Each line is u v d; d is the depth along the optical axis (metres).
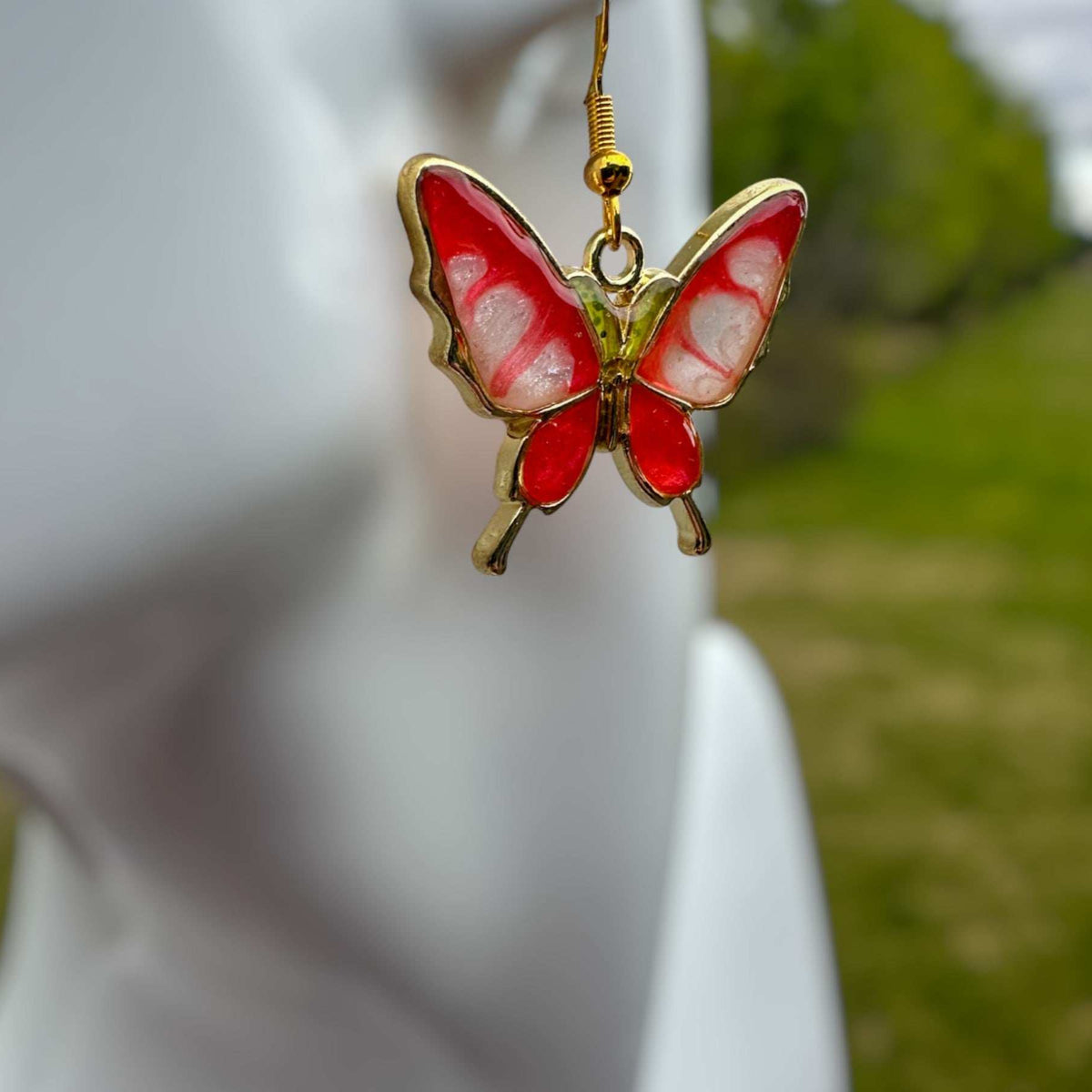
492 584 0.09
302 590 0.08
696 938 0.14
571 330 0.09
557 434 0.09
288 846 0.09
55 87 0.07
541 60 0.09
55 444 0.07
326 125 0.08
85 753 0.09
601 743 0.10
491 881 0.10
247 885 0.10
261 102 0.07
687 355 0.09
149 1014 0.11
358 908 0.10
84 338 0.07
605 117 0.09
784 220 0.09
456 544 0.09
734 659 0.16
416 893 0.10
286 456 0.08
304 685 0.09
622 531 0.10
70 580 0.07
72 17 0.07
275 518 0.08
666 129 0.10
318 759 0.09
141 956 0.11
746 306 0.09
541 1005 0.10
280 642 0.09
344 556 0.08
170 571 0.08
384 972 0.10
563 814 0.10
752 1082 0.14
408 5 0.08
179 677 0.09
